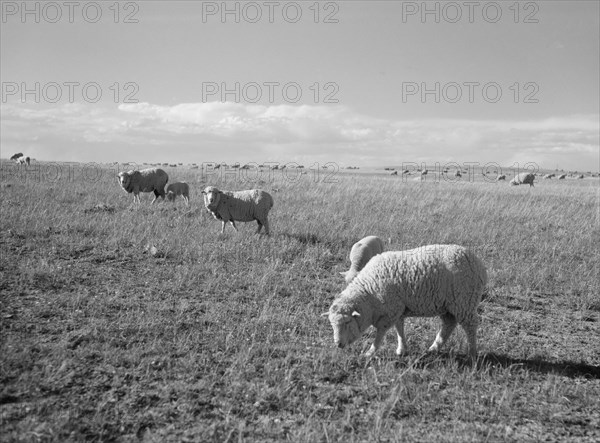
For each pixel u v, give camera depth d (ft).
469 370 23.08
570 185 152.66
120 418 18.15
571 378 23.43
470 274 23.85
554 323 31.09
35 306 27.58
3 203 54.03
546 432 18.80
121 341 24.02
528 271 39.58
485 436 18.20
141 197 71.82
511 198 83.05
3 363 20.84
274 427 18.15
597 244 50.16
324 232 48.70
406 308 24.48
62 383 19.97
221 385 20.79
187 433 17.51
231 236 45.60
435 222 56.29
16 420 17.51
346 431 18.15
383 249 39.04
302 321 28.02
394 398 20.08
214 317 27.76
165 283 32.99
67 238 41.68
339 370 22.44
